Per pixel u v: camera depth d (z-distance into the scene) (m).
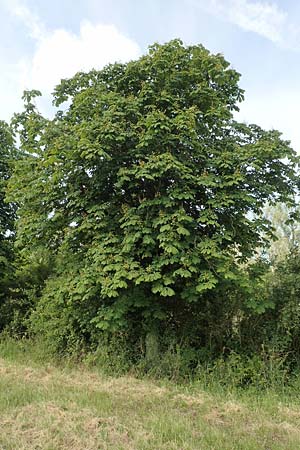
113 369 7.81
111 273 7.58
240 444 4.30
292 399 6.56
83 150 7.41
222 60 9.03
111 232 7.85
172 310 8.78
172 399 6.07
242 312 8.44
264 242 9.04
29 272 13.04
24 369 7.58
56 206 8.63
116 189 8.53
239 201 7.98
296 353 8.02
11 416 4.81
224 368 7.42
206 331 8.53
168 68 8.51
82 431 4.46
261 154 7.86
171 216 7.31
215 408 5.74
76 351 8.78
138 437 4.35
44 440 4.16
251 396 6.55
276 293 8.33
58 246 9.40
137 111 7.96
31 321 10.58
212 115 8.35
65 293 8.23
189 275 7.08
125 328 8.38
